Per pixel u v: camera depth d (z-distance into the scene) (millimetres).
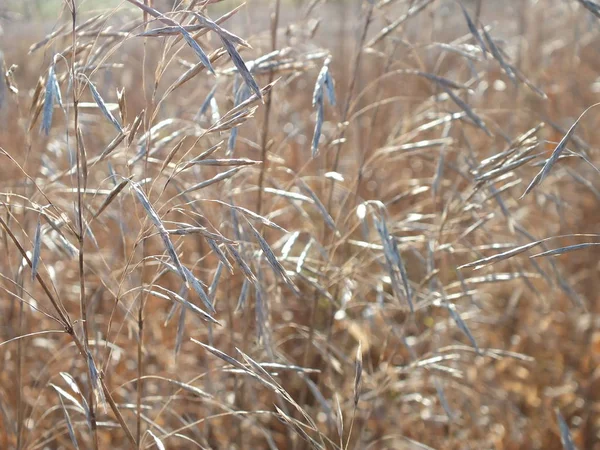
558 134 580
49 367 454
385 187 553
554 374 524
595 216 589
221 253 265
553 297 538
